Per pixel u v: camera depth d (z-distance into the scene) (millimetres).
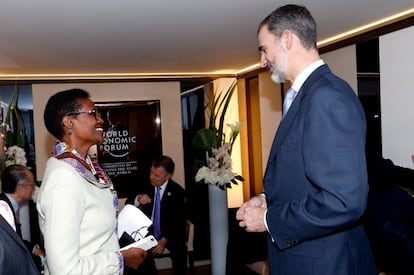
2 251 999
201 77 4996
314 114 995
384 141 2924
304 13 1134
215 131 3516
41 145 4473
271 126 4359
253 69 4633
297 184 1070
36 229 3725
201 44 3322
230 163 3395
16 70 4133
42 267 2730
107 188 1404
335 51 3398
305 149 1002
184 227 3289
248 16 2539
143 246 1569
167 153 4871
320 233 980
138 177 4727
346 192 920
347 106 976
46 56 3488
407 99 2703
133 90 4785
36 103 4488
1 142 1256
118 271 1331
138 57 3756
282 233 1045
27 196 2877
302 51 1132
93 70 4352
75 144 1352
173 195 3289
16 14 2264
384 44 2869
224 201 3494
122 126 4711
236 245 2848
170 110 4895
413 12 2568
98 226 1281
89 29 2660
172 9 2309
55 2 2082
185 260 3266
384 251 1326
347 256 1067
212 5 2271
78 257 1180
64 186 1180
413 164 2680
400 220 1301
